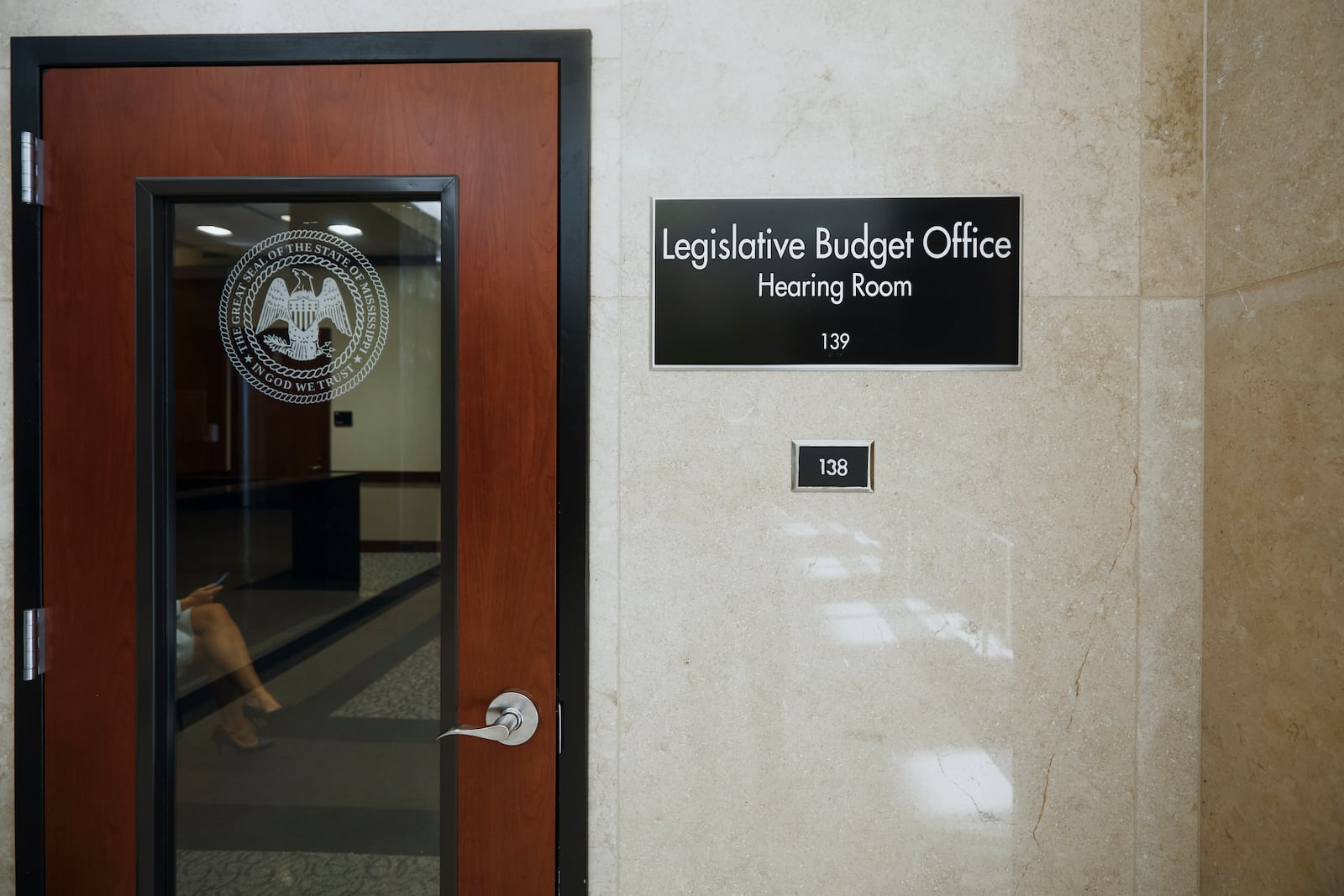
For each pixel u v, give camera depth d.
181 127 1.42
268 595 1.47
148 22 1.42
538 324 1.41
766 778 1.42
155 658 1.44
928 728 1.42
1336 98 1.10
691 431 1.41
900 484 1.41
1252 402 1.27
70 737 1.45
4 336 1.44
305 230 1.46
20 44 1.42
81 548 1.44
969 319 1.40
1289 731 1.20
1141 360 1.39
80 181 1.42
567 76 1.40
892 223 1.40
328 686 1.47
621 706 1.43
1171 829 1.41
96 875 1.45
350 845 1.46
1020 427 1.40
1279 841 1.22
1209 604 1.37
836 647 1.42
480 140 1.41
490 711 1.42
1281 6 1.19
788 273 1.41
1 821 1.46
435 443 1.45
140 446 1.43
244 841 1.47
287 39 1.41
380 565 1.46
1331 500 1.12
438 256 1.44
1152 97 1.38
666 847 1.43
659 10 1.41
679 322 1.41
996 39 1.39
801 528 1.42
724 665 1.42
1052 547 1.41
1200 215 1.38
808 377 1.41
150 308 1.42
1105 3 1.39
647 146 1.41
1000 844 1.42
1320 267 1.13
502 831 1.43
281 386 1.46
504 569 1.42
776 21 1.41
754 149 1.41
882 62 1.40
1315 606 1.15
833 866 1.43
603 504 1.42
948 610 1.41
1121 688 1.40
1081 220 1.39
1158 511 1.40
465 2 1.41
